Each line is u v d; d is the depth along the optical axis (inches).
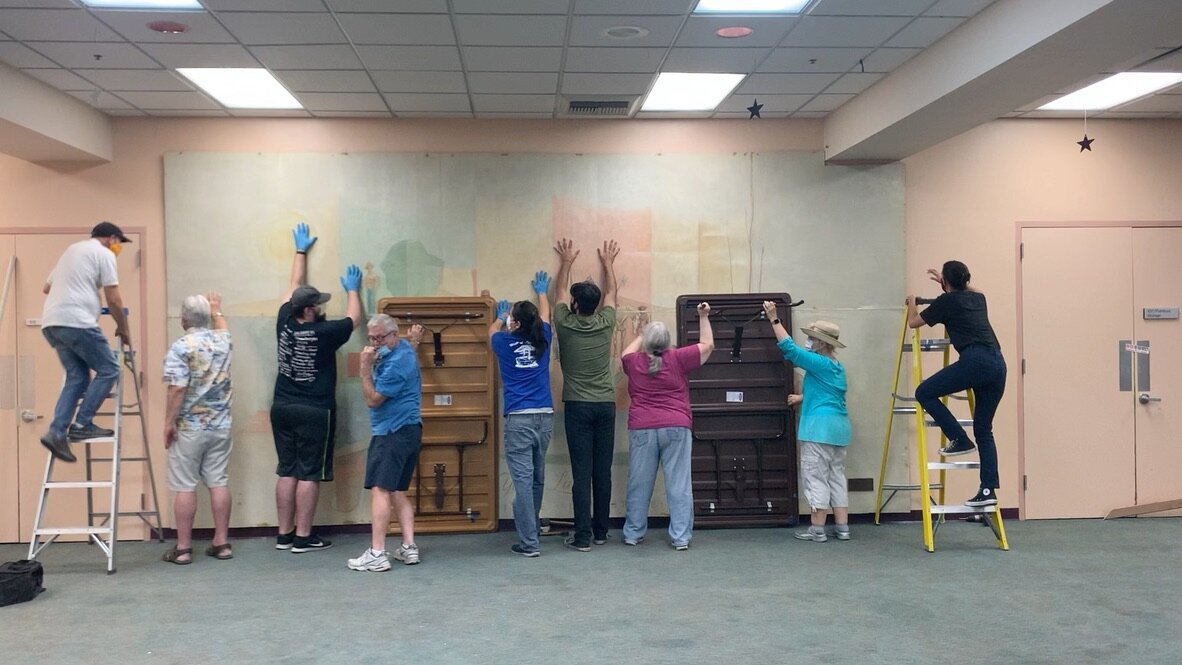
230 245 275.1
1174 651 164.7
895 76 240.1
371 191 278.8
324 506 274.5
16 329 270.1
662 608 193.2
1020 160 293.0
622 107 269.6
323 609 194.4
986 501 246.7
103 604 199.8
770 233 287.4
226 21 197.8
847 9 195.5
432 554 246.7
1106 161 295.0
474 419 272.7
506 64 230.1
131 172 275.1
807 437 257.9
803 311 286.8
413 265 278.7
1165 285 294.7
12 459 269.4
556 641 172.1
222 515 245.3
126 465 272.2
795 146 289.7
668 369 252.2
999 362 241.4
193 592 209.3
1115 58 186.4
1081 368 292.4
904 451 287.4
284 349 251.8
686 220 285.6
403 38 210.1
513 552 247.0
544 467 257.8
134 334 273.6
